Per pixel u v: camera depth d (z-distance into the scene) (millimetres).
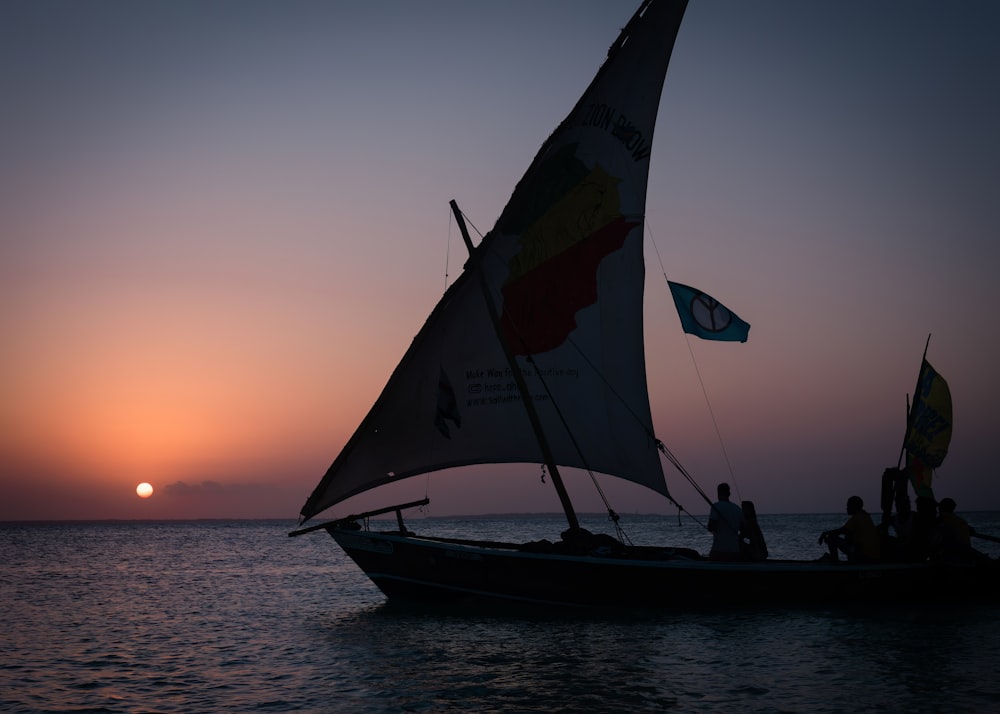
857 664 12758
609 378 19766
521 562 17766
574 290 19828
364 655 14680
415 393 19125
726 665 12922
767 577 17594
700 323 19406
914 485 21438
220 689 12477
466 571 18250
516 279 19516
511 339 19469
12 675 13812
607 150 20047
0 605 24922
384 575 19250
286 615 21328
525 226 19531
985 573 18047
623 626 16734
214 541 93562
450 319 19281
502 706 10805
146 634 18438
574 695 11281
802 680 11797
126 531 165375
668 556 18484
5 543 88250
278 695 11914
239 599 25953
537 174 19594
